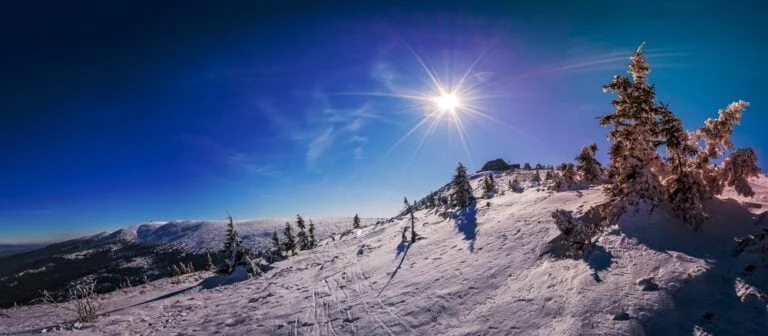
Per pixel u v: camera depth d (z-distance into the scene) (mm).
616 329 7754
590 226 12664
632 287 8844
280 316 15844
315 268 28547
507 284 12070
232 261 32250
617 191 13156
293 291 20953
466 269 14953
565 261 11578
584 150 21047
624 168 12680
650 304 8062
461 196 38625
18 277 195250
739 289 7715
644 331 7516
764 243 8547
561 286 10281
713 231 10539
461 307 11758
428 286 14680
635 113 12586
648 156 12523
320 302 16922
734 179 11703
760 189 13219
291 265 34500
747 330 6770
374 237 41656
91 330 16750
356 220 85875
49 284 167625
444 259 17953
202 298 23547
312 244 75875
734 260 8797
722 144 12219
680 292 8156
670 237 10562
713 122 12359
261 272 32844
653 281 8789
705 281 8250
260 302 19391
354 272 22422
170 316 18859
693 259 9203
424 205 79438
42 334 16109
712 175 12352
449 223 27594
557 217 12727
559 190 22078
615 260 10219
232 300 21344
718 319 7215
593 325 8133
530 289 11016
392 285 16641
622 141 13148
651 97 12484
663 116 12461
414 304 13227
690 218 10984
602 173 20453
